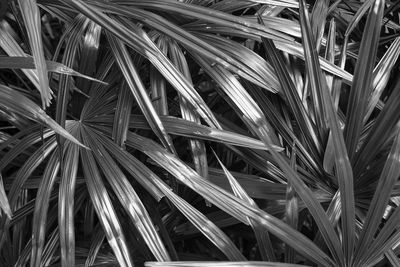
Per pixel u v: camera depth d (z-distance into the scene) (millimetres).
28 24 1113
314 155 1352
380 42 1575
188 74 1373
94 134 1341
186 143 1548
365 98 1313
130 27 1319
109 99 1390
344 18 1643
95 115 1368
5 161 1318
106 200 1254
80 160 1393
